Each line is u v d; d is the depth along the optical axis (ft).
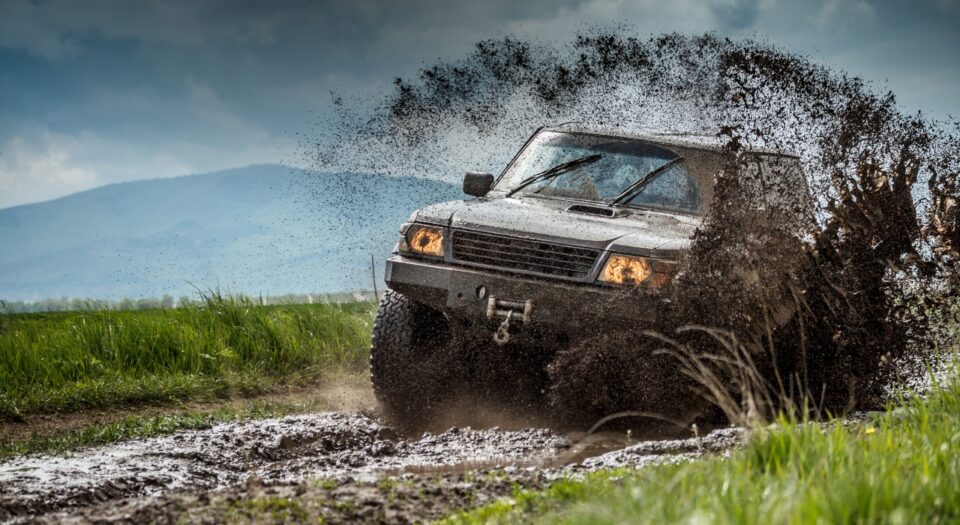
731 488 17.01
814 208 39.01
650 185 40.60
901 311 39.19
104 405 48.78
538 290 34.53
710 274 34.24
